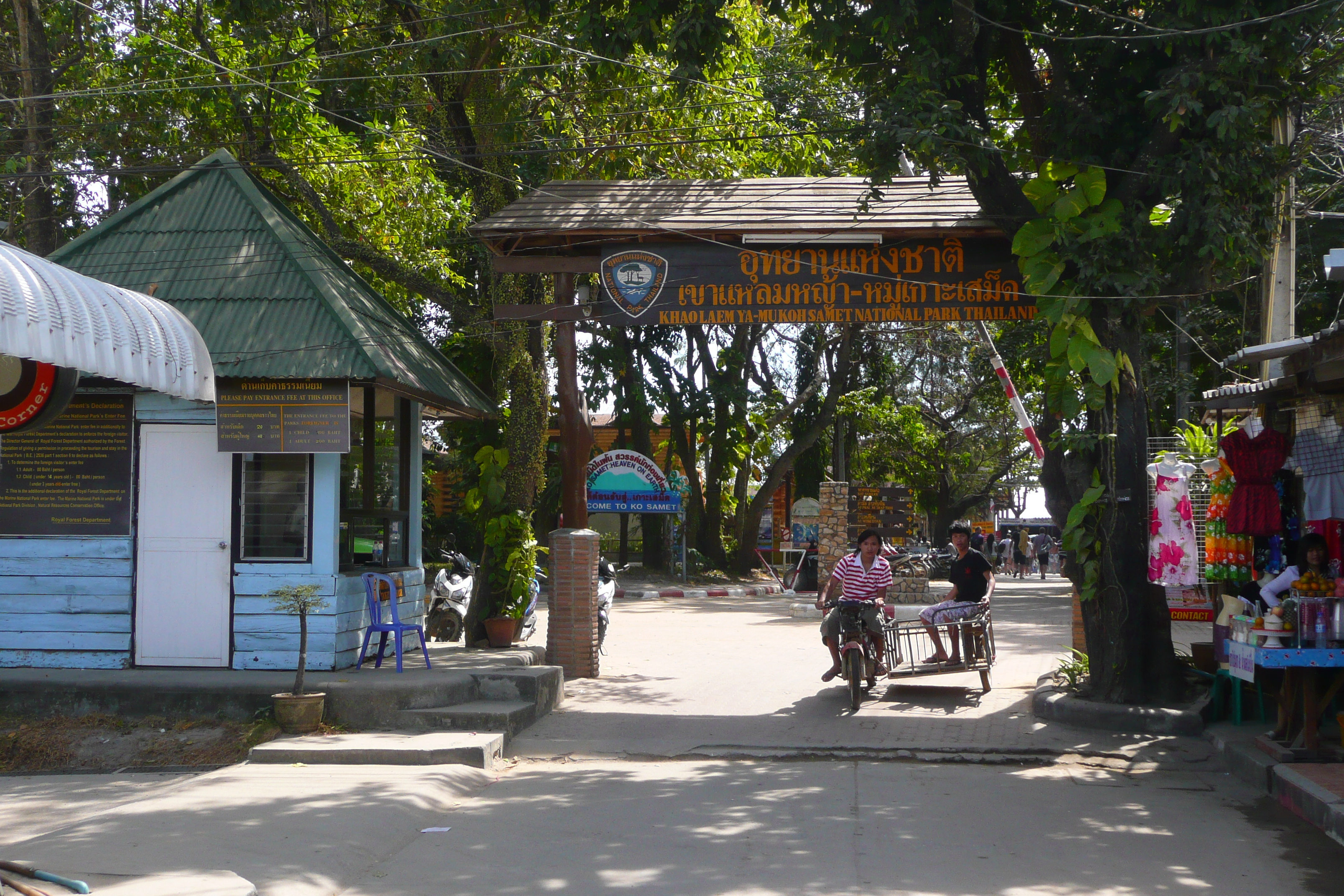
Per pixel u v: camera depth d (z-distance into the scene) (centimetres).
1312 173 1833
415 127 1608
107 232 1116
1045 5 995
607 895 538
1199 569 1165
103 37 1669
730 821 682
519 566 1238
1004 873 570
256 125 1659
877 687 1155
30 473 1039
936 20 967
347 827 656
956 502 4472
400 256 1717
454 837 654
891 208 1080
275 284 1050
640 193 1152
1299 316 2145
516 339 1280
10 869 493
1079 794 754
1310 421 945
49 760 901
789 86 2116
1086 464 999
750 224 1056
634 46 1190
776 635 1677
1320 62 986
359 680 963
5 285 434
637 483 2327
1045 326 1319
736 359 2834
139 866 567
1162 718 920
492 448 1270
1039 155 1034
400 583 1161
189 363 540
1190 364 2269
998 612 2133
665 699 1099
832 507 2198
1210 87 878
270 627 1017
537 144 1523
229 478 1027
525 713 970
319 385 993
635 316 1086
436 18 1302
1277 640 789
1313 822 670
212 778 800
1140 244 945
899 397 3706
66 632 1030
